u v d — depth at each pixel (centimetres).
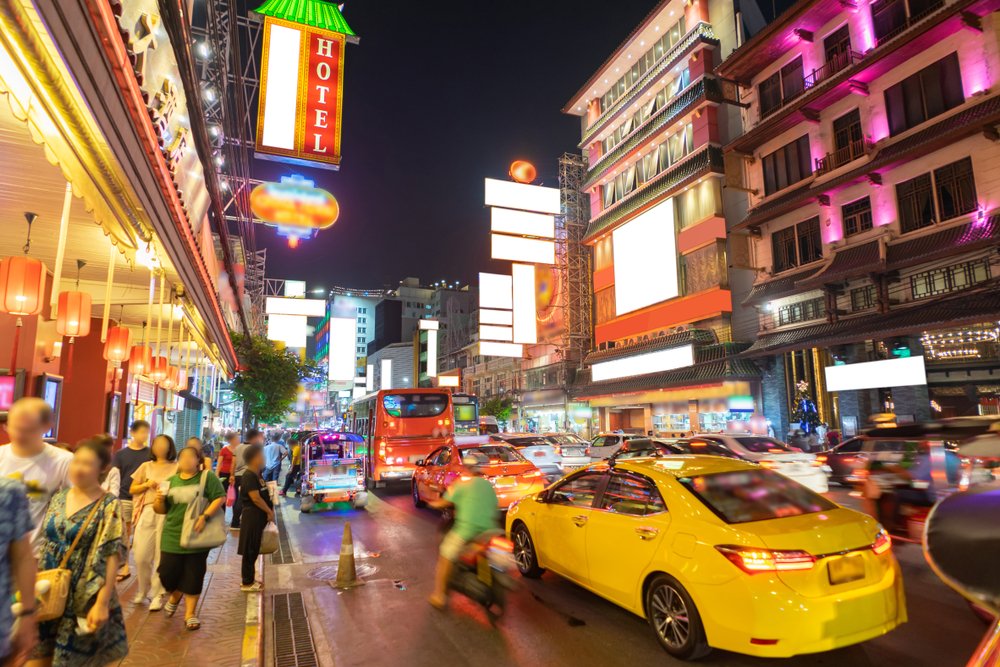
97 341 1241
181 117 632
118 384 1338
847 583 421
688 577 448
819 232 2400
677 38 3581
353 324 4734
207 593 649
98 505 342
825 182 2247
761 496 499
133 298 1138
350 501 1352
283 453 1906
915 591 634
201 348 1844
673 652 468
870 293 2173
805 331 2366
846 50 2344
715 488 504
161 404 1830
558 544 627
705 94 3109
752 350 2594
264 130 1092
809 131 2470
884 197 2116
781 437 2567
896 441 905
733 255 2709
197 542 526
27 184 633
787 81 2644
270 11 1123
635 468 562
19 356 875
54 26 328
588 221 4788
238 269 2067
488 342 4594
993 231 1689
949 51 1908
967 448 341
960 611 567
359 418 2205
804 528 439
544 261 4669
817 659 467
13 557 254
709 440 1348
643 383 3403
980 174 1806
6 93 387
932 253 1839
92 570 328
